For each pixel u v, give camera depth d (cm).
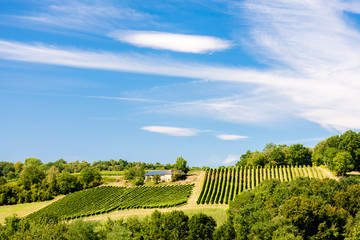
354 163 13675
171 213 8869
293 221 7650
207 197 12794
